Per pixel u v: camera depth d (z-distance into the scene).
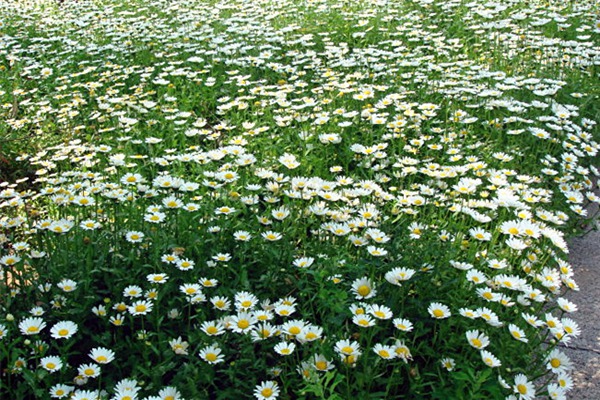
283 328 1.46
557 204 2.27
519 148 2.52
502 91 2.91
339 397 1.32
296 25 4.25
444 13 4.48
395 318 1.53
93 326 1.65
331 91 2.97
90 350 1.60
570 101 2.99
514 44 3.68
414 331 1.56
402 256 1.70
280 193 2.08
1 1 6.13
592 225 2.29
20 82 3.75
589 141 2.63
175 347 1.49
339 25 4.32
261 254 1.83
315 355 1.40
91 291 1.65
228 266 1.72
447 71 3.16
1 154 2.69
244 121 2.90
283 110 2.84
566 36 4.02
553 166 2.51
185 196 2.08
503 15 4.28
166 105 3.06
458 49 3.79
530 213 1.94
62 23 4.96
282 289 1.72
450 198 2.12
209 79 3.26
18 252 1.75
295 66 3.57
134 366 1.48
